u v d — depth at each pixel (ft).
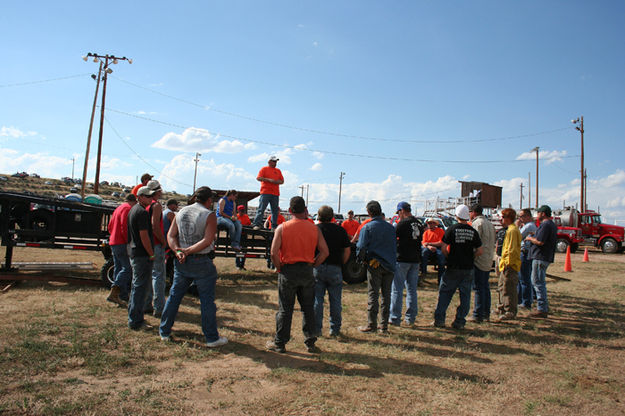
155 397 10.41
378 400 10.87
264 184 31.14
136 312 16.26
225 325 18.02
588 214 77.71
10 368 11.70
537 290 22.31
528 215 25.39
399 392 11.50
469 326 19.90
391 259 18.01
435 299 27.09
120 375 11.79
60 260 36.45
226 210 28.78
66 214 25.80
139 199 16.71
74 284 25.08
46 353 12.94
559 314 23.09
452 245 19.07
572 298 28.27
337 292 17.16
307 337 14.97
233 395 10.83
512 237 21.13
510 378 12.95
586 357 15.39
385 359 14.37
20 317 17.04
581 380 13.02
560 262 56.34
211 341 14.75
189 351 14.12
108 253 25.27
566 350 16.28
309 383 11.81
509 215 21.49
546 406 10.94
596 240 76.48
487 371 13.56
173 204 21.57
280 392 11.13
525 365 14.26
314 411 10.05
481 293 20.86
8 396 9.96
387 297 18.21
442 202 82.84
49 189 185.26
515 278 21.29
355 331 18.15
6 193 24.44
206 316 14.70
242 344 15.38
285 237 14.67
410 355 14.93
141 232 15.98
